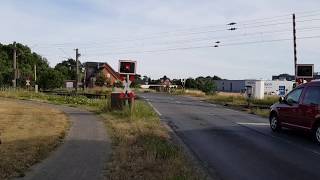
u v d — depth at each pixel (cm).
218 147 1510
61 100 4459
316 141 1617
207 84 7675
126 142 1485
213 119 2511
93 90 7275
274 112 1933
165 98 5547
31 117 2503
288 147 1525
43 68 12325
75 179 973
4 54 11769
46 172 1038
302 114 1716
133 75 2795
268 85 6950
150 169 1062
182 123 2266
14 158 1195
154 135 1664
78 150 1345
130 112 2478
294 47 4709
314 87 1691
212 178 1055
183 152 1349
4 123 2161
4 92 5328
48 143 1471
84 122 2195
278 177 1080
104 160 1183
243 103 4641
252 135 1820
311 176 1095
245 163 1245
